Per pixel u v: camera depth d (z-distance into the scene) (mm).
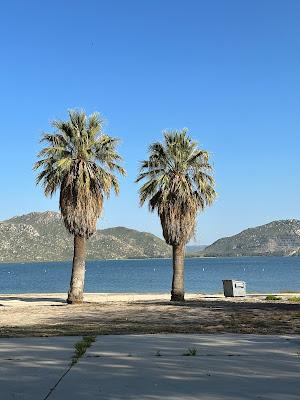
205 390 6781
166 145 28438
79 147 26531
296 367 8242
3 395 6609
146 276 110875
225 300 28625
